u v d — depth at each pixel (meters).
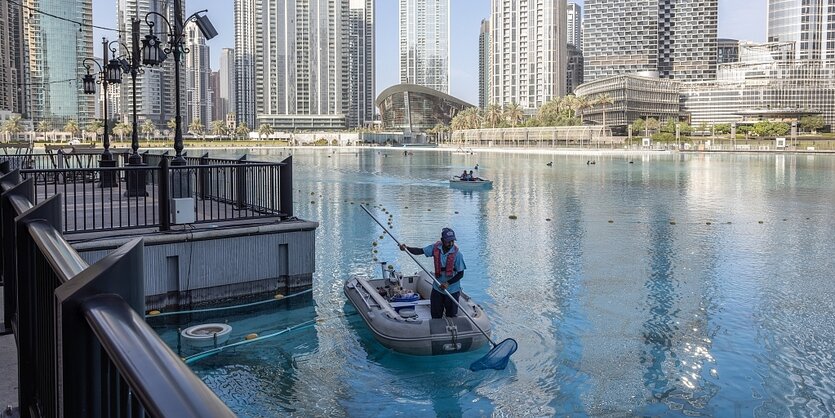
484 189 40.94
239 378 8.72
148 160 21.08
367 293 11.28
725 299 13.09
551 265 16.53
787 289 13.89
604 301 12.88
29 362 3.41
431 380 8.70
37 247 2.96
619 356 9.70
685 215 27.48
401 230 22.70
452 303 10.05
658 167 68.31
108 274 1.67
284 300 11.97
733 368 9.24
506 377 8.87
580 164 75.62
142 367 1.28
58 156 24.59
